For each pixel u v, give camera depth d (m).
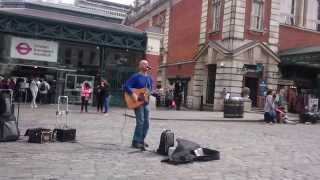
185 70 40.44
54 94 31.70
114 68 33.31
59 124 15.69
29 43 29.84
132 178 7.24
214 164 8.81
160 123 18.94
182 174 7.71
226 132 15.91
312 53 30.84
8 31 28.53
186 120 21.77
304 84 35.09
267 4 34.50
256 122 22.64
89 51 33.09
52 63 31.30
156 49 33.53
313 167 9.11
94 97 31.89
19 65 30.12
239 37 33.16
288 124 22.22
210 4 36.56
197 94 37.31
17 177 6.89
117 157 9.09
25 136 11.40
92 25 31.20
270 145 12.55
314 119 23.64
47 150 9.49
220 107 33.09
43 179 6.85
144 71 10.29
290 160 9.91
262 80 33.91
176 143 9.99
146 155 9.47
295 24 37.03
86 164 8.18
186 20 41.34
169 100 35.66
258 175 7.96
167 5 46.59
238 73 32.91
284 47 35.53
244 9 33.44
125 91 10.24
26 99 30.22
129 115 22.70
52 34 29.86
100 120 18.58
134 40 32.81
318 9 38.12
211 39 36.06
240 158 9.79
